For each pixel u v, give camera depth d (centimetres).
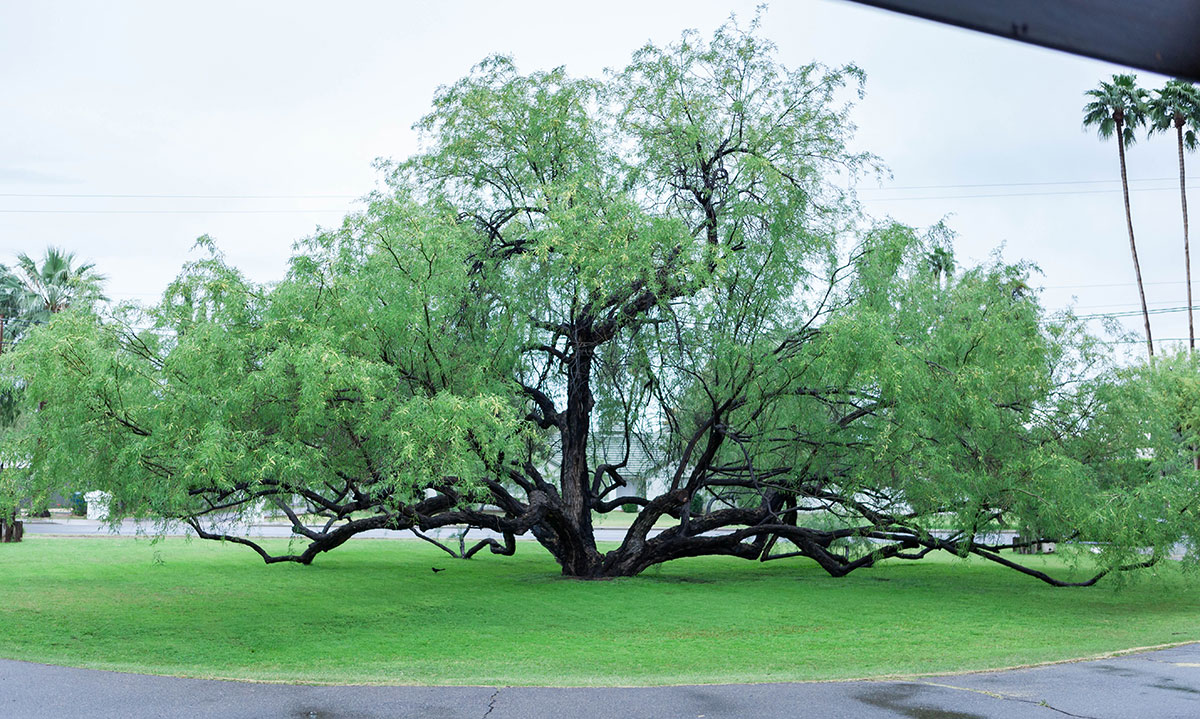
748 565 2667
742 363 1881
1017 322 1922
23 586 1820
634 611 1623
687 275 1727
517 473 2016
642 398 2150
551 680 970
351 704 830
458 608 1641
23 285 3938
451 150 2047
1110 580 1845
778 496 2300
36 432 1386
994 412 1781
